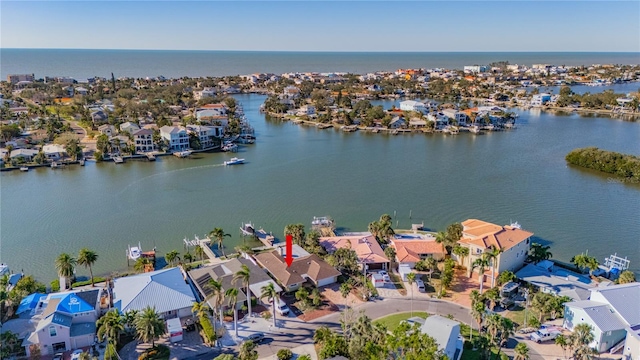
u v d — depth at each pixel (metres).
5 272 91.56
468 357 64.88
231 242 108.75
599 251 103.50
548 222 120.31
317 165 183.50
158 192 147.62
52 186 153.62
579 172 168.62
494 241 88.69
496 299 76.19
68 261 82.12
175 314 74.31
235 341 68.19
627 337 63.81
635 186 151.25
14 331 66.12
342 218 124.00
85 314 69.81
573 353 61.75
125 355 65.19
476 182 156.75
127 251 102.12
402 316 75.25
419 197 141.12
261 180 161.62
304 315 75.94
